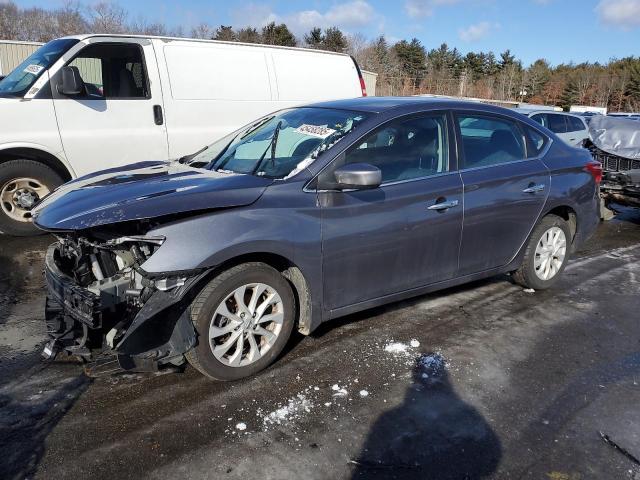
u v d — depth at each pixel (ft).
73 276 10.80
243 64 23.84
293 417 9.47
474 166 13.55
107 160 20.67
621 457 8.76
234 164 12.51
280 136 12.75
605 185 26.18
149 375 10.69
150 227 9.68
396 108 12.65
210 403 9.81
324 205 10.94
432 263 12.92
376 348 12.05
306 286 11.00
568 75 248.32
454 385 10.68
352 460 8.45
